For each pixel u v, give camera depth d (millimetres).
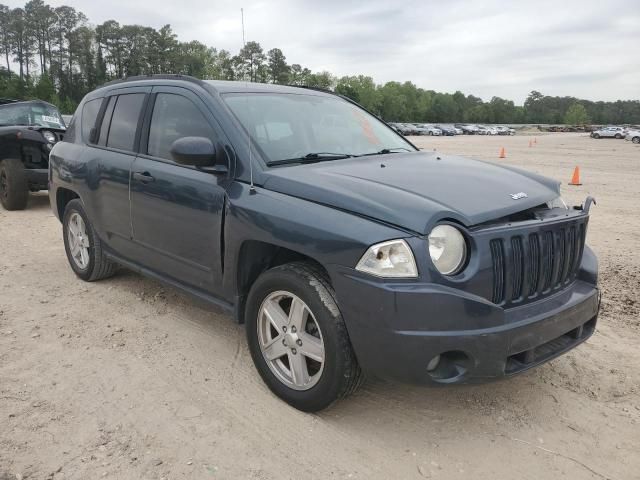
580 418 3258
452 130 81250
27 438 2961
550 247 3113
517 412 3314
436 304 2641
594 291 3373
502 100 172875
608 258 6543
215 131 3701
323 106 4410
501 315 2756
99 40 116688
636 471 2807
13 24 118812
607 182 14906
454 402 3410
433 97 157375
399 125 83125
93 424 3104
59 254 6586
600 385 3625
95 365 3789
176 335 4297
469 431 3121
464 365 2758
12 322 4488
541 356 3027
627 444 3016
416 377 2727
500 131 88312
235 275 3514
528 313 2922
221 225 3539
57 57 119875
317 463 2816
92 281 5488
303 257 3326
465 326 2680
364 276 2736
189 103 4016
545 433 3113
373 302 2715
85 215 5238
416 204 2811
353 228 2818
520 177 3672
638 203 10875
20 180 9125
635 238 7602
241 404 3330
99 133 5016
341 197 2980
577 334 3252
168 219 4012
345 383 2982
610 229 8227
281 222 3105
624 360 3961
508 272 2887
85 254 5418
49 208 9750
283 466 2787
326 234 2893
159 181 4055
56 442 2936
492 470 2797
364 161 3727
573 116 165750
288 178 3266
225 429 3076
